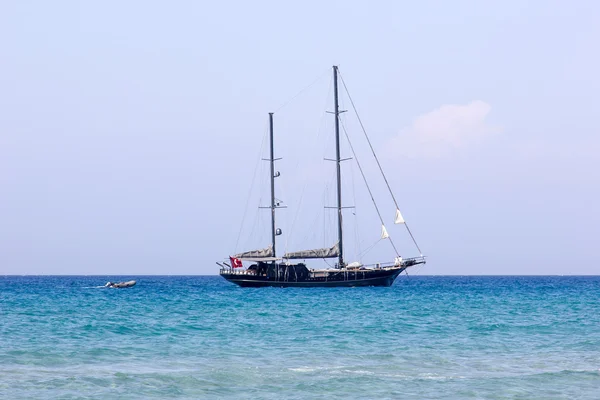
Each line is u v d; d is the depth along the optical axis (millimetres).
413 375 119250
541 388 108500
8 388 105188
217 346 155125
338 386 109438
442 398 101438
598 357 141375
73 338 166500
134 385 108875
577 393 105000
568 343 162750
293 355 142375
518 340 168500
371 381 113312
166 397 101438
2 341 159000
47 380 111688
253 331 185000
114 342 160125
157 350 148000
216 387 108562
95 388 106250
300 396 102562
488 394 104188
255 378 115625
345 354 144125
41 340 161750
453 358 139375
